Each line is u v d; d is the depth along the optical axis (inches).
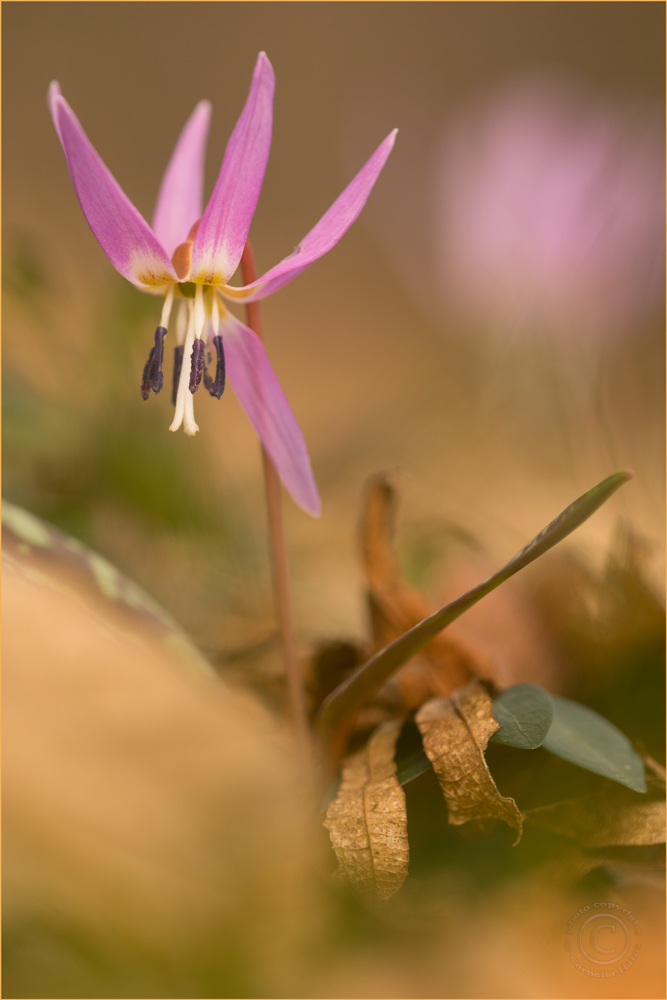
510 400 22.8
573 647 16.0
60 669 13.6
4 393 18.4
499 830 14.4
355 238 63.1
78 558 14.9
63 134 14.0
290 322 54.4
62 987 13.4
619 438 20.0
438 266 32.6
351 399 29.8
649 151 24.6
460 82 85.3
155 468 18.4
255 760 13.7
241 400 15.2
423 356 32.2
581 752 14.2
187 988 13.5
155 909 13.5
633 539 15.7
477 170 27.9
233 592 18.1
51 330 18.9
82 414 18.6
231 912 13.6
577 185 25.2
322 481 22.9
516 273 25.1
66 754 13.5
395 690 15.2
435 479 22.6
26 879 13.4
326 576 19.0
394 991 13.7
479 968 13.8
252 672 15.6
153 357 14.8
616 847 14.2
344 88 86.9
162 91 76.6
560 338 23.0
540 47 80.1
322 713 14.5
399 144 36.0
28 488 18.3
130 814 13.5
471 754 14.1
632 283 24.0
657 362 22.6
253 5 84.6
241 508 19.1
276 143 87.0
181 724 13.7
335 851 13.7
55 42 54.6
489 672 15.1
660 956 13.9
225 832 13.6
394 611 15.3
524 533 19.5
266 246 69.7
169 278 14.6
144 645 14.6
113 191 14.2
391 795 14.0
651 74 57.9
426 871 14.3
